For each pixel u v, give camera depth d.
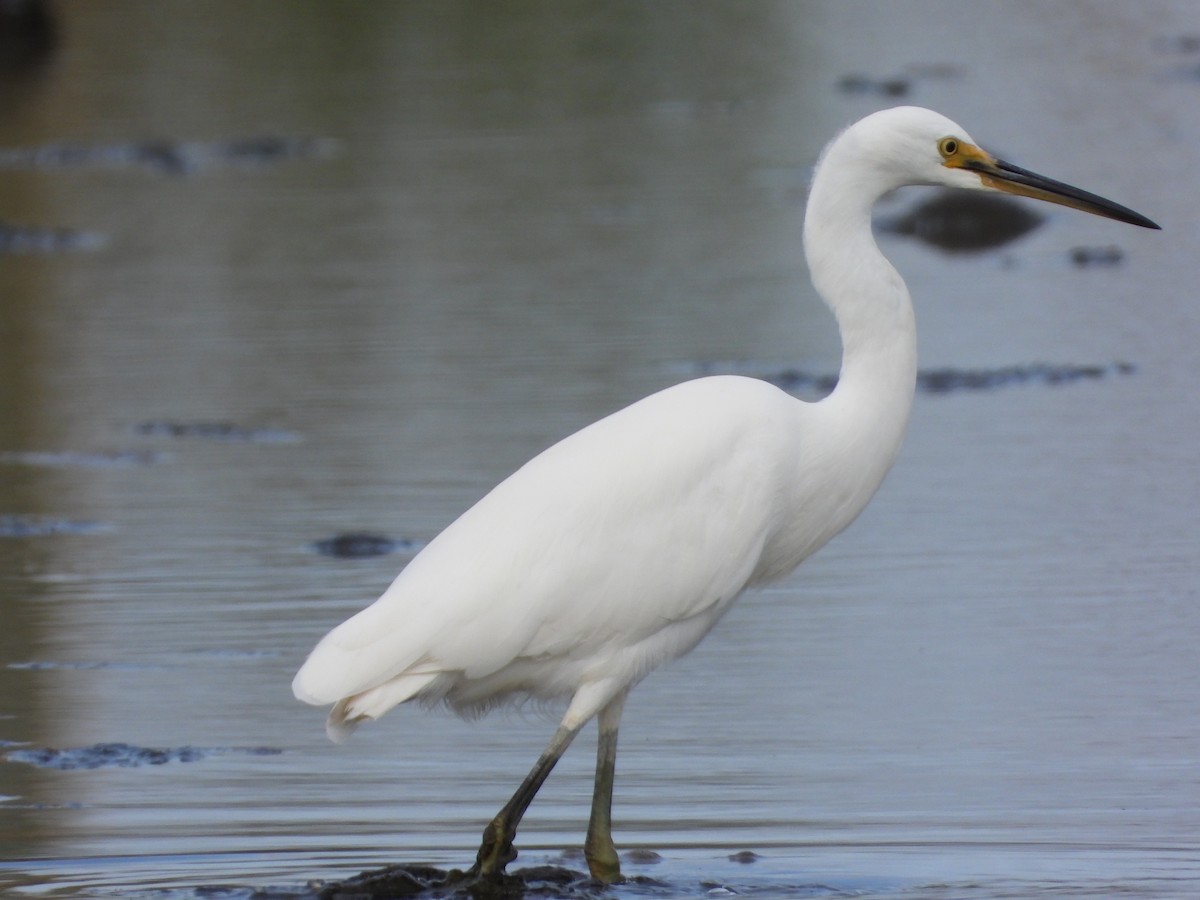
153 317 21.72
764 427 8.65
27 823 8.88
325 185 29.20
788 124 32.19
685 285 22.00
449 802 9.22
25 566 13.30
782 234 24.66
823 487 8.98
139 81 38.47
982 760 9.43
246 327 20.97
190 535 13.94
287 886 8.12
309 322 21.06
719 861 8.34
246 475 15.47
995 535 13.21
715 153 30.25
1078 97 33.09
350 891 8.03
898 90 34.59
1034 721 9.92
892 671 10.75
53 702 10.59
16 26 42.97
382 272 23.50
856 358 9.07
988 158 9.22
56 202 28.78
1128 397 16.69
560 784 9.50
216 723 10.30
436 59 40.12
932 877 8.09
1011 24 43.00
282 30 43.78
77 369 19.45
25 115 35.81
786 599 12.17
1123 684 10.39
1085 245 23.72
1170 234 23.52
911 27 42.91
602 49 40.97
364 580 12.73
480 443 15.88
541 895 8.02
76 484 15.49
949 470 14.84
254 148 32.06
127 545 13.74
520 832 8.88
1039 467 14.77
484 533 8.30
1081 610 11.62
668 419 8.57
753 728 10.00
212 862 8.41
